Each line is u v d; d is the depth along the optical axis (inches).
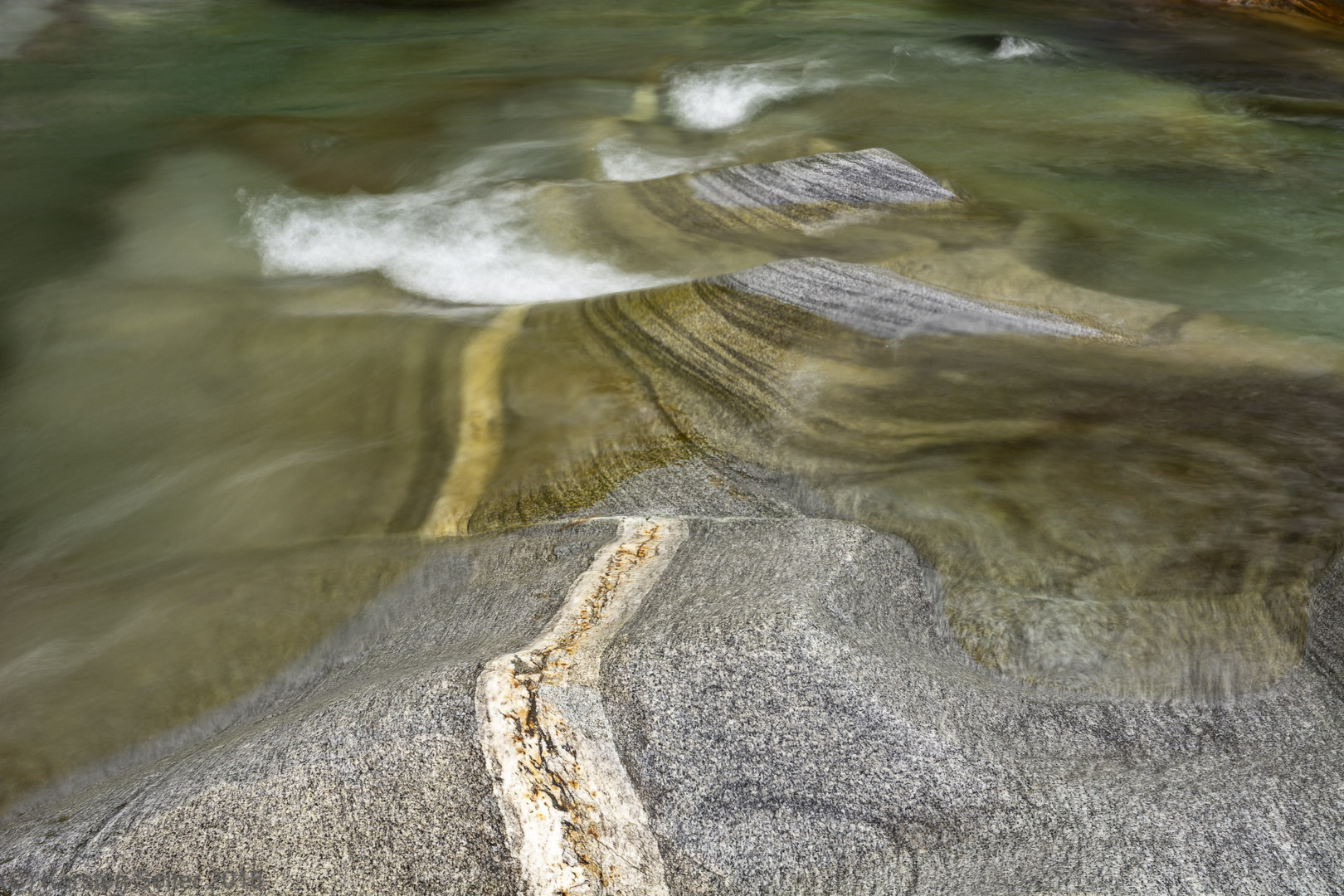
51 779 137.5
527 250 310.7
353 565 170.6
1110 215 345.4
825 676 123.8
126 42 608.1
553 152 411.8
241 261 317.1
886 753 119.1
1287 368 220.1
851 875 110.8
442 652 137.1
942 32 637.9
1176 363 222.4
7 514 207.5
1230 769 125.7
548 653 127.6
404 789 111.7
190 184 390.3
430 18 684.1
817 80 527.5
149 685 150.9
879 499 172.6
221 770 117.3
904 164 355.9
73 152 428.5
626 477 186.7
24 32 612.7
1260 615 147.0
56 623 169.5
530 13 698.2
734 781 116.2
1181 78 542.9
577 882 106.0
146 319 276.1
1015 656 141.4
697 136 441.1
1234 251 317.4
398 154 416.5
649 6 711.7
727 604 134.8
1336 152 422.3
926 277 276.1
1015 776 120.2
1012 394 205.0
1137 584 151.9
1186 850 113.0
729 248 294.8
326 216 349.1
